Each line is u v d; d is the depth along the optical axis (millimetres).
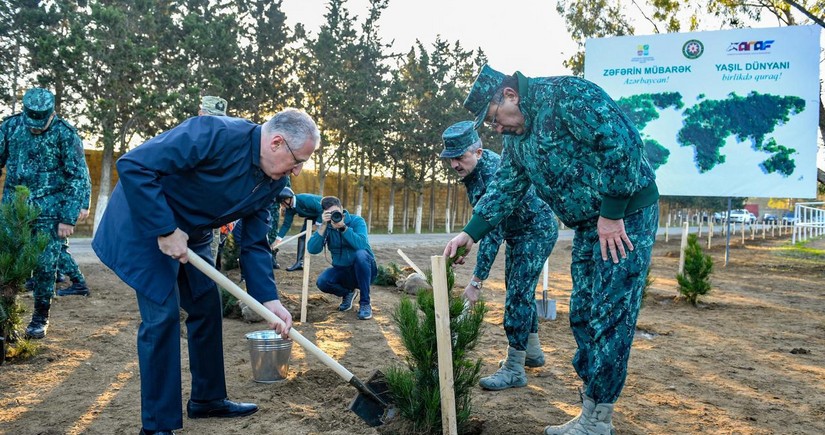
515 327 4195
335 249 6691
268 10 27031
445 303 3010
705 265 8352
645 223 2994
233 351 5004
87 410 3531
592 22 21859
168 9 24562
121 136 19719
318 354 3229
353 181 34312
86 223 22344
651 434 3395
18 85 21562
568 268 14531
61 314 6121
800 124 10609
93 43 18359
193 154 2938
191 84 21156
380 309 7152
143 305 3041
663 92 11078
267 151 3066
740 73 10766
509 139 3201
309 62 27984
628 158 2742
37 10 20484
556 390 4188
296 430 3309
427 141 32562
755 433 3457
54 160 5242
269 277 3387
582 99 2803
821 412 3869
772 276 12977
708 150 10969
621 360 2979
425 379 3154
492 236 4172
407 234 30344
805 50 10461
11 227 4559
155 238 2998
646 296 8859
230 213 3172
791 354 5535
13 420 3336
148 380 3010
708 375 4719
